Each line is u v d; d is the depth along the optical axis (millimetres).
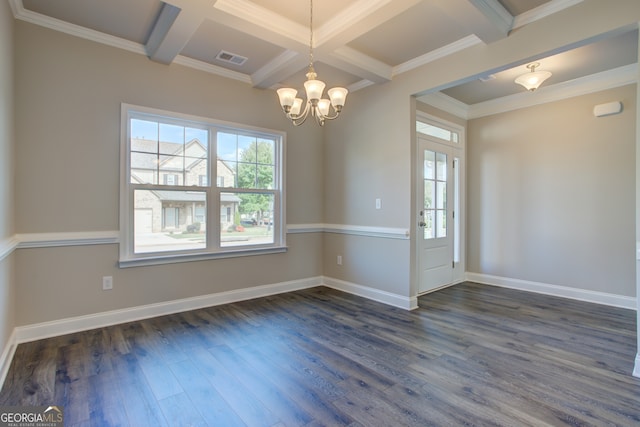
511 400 1903
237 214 3867
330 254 4543
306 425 1689
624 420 1721
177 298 3412
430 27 2836
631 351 2537
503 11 2529
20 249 2619
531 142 4289
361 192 4090
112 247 3041
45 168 2717
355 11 2525
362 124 4059
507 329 2994
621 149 3621
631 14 2174
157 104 3248
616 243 3668
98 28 2844
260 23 2592
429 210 4297
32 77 2656
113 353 2461
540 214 4223
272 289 4141
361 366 2303
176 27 2613
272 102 4094
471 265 4926
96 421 1705
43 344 2594
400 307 3627
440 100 4336
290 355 2465
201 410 1806
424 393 1975
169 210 3377
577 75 3689
